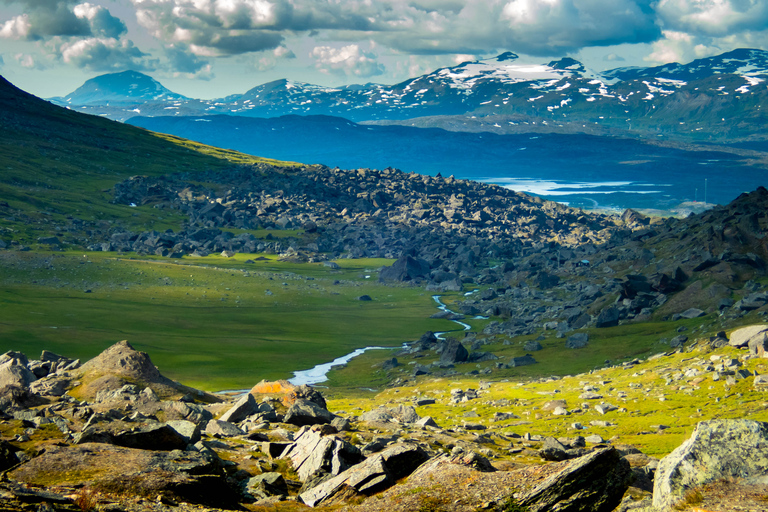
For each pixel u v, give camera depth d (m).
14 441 29.80
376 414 57.44
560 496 21.06
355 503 24.44
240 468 30.61
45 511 19.23
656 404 93.25
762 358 107.19
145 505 21.03
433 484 23.50
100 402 46.03
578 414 93.88
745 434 18.69
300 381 158.00
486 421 92.62
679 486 17.98
